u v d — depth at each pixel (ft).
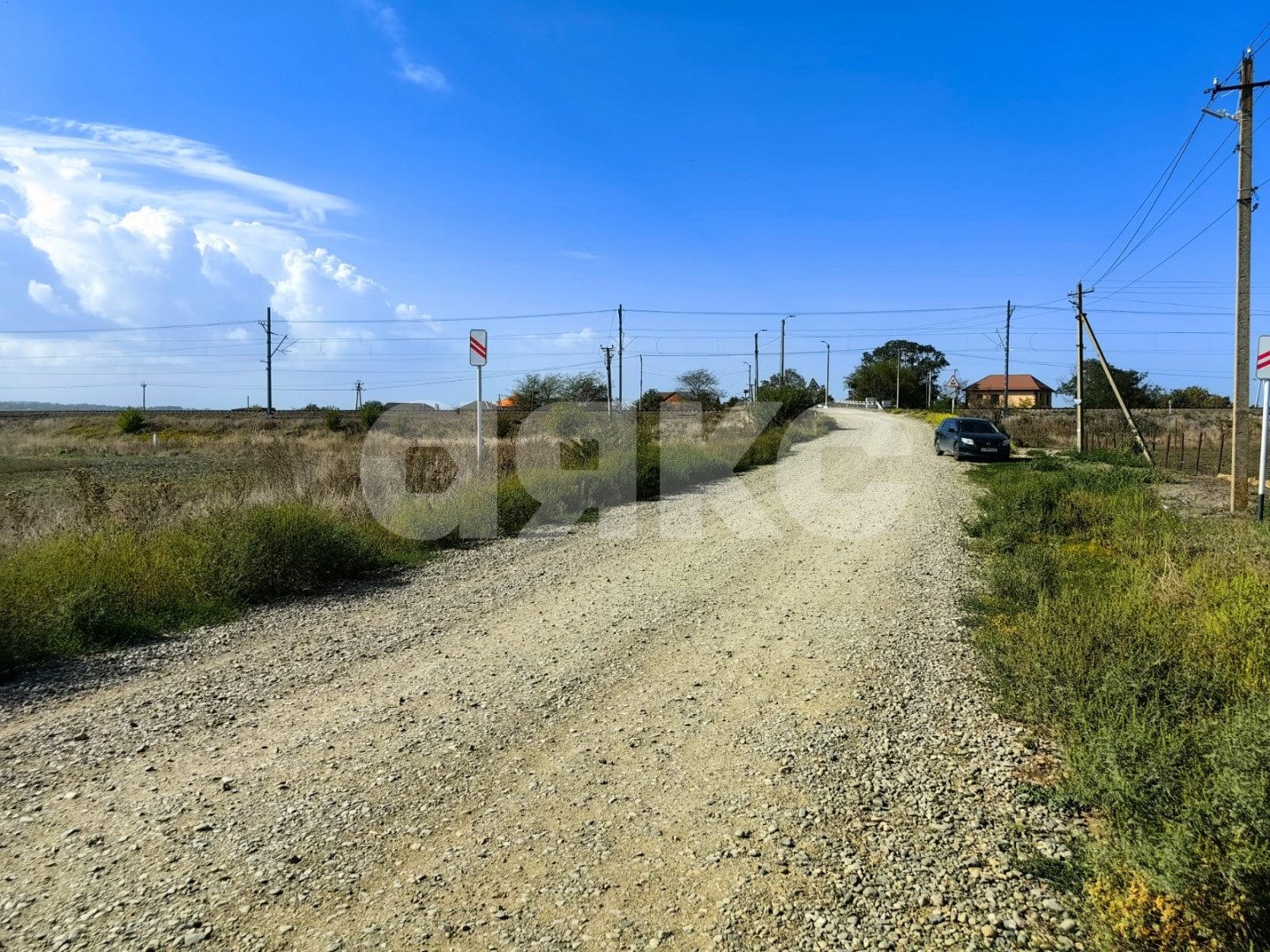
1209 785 10.69
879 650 21.45
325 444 107.45
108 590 24.73
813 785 13.75
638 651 21.63
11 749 15.44
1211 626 18.69
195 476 76.38
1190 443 116.06
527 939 9.62
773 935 9.65
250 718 17.04
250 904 10.34
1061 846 11.66
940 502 53.62
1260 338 43.04
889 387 322.14
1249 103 48.14
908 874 10.98
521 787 13.73
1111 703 14.70
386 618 25.50
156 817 12.71
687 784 13.84
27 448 136.36
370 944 9.52
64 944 9.50
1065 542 37.22
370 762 14.78
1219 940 8.86
